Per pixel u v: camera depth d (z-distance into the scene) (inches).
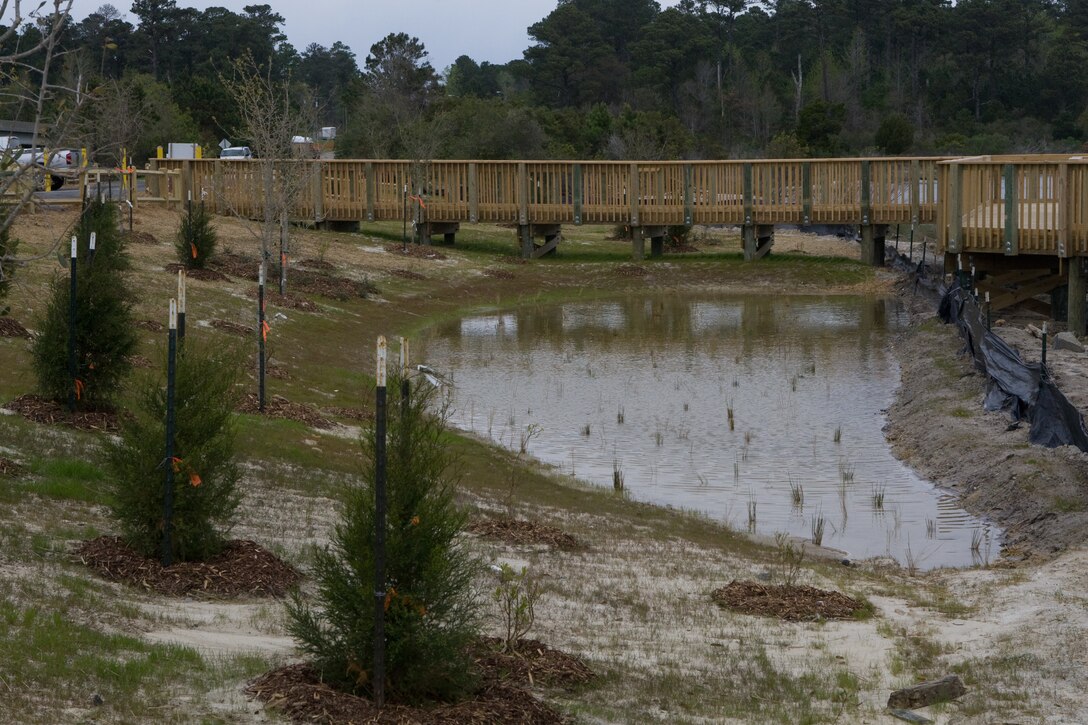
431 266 1632.6
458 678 346.6
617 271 1705.2
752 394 991.0
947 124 3757.4
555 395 983.6
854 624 475.2
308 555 490.0
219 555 462.9
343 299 1338.6
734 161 1731.1
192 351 479.5
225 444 466.3
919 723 361.4
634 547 584.1
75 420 644.7
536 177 1760.6
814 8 4534.9
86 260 669.3
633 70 4264.3
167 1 3622.0
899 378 1052.5
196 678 342.3
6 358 773.9
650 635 448.1
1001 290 1234.6
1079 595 494.3
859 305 1504.7
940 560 594.2
